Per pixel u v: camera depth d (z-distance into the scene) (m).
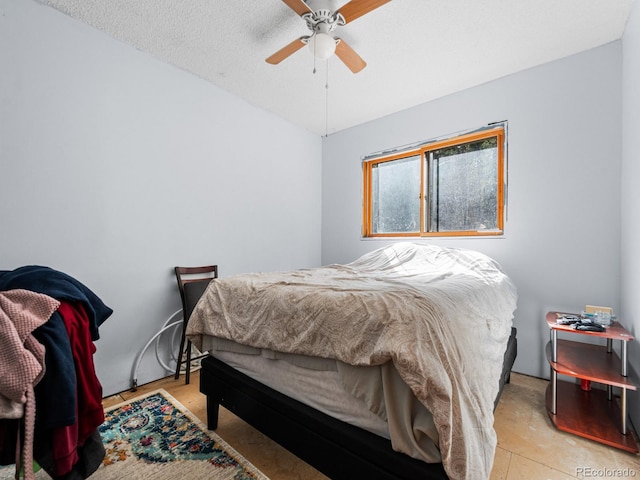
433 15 1.72
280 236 3.10
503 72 2.29
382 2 1.42
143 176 2.08
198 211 2.40
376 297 1.08
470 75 2.34
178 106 2.27
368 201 3.27
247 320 1.38
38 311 0.83
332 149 3.53
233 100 2.65
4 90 1.55
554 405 1.58
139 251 2.06
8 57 1.56
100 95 1.88
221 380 1.46
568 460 1.30
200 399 1.86
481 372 1.05
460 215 2.65
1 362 0.73
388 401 0.89
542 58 2.12
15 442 0.79
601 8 1.66
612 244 1.93
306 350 1.12
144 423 1.58
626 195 1.76
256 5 1.66
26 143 1.62
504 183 2.35
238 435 1.50
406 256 2.46
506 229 2.33
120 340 1.97
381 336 0.93
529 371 2.21
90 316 1.01
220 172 2.56
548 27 1.81
